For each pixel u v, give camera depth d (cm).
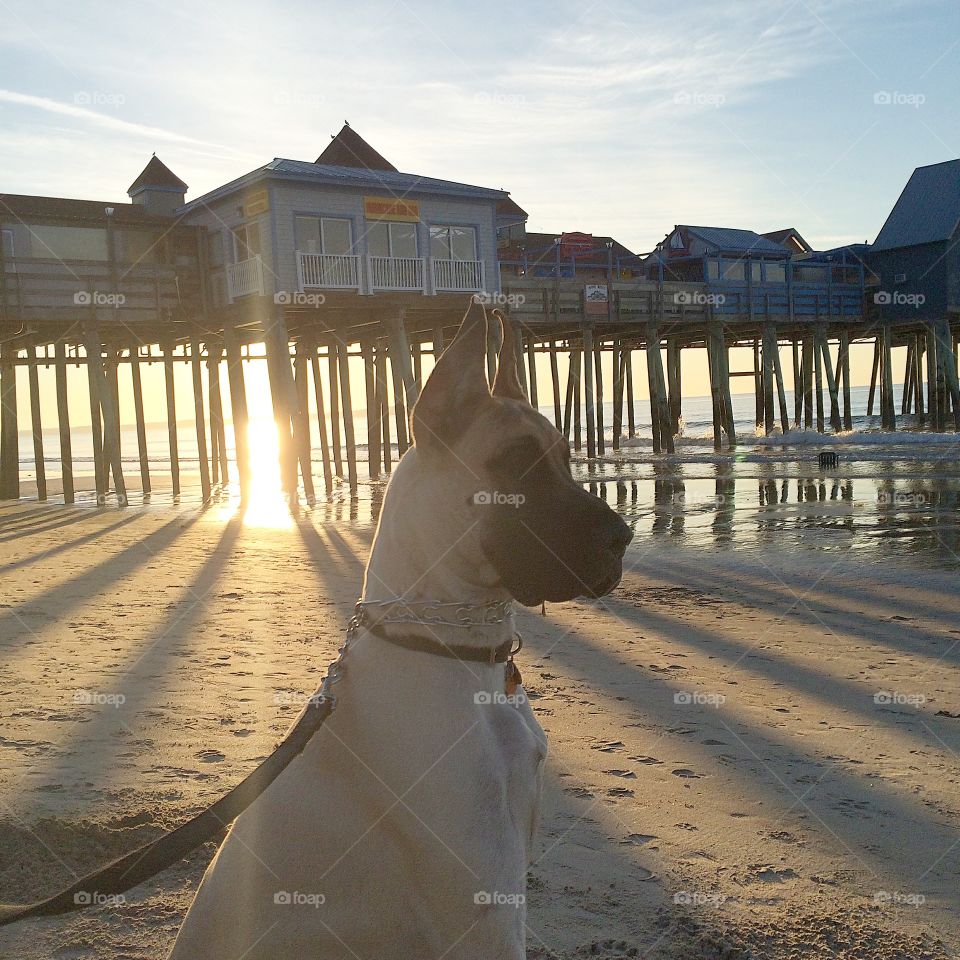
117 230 2462
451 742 188
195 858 372
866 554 1308
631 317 3319
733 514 1833
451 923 185
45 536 1683
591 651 771
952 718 586
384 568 204
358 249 2467
